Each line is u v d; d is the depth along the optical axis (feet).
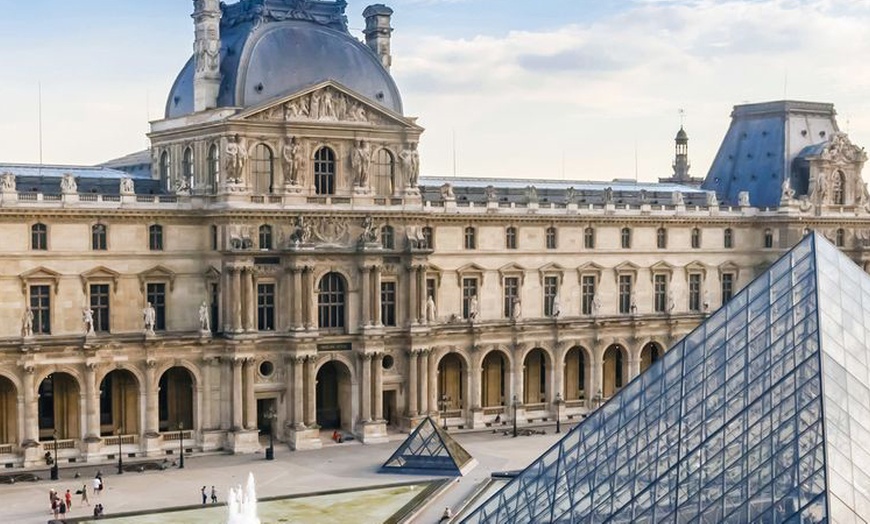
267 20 486.79
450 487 407.23
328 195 477.36
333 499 390.42
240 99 465.88
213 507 377.91
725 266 589.32
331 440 480.64
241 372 461.37
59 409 447.42
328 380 499.92
